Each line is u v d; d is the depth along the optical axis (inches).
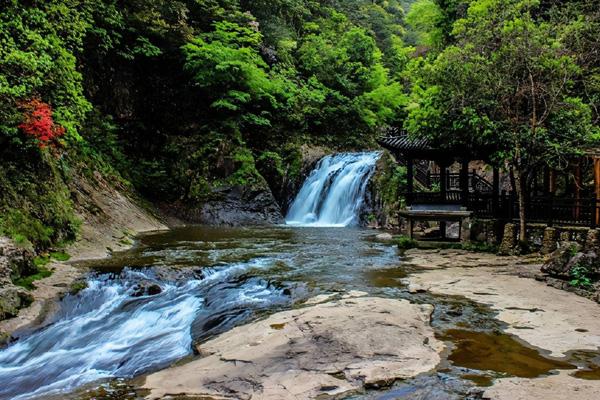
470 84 488.7
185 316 305.3
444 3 892.0
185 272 394.0
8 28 426.3
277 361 189.9
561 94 485.7
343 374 174.6
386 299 287.7
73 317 309.6
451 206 559.2
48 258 416.2
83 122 749.3
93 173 698.8
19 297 303.6
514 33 468.1
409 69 594.2
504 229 495.8
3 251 330.3
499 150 499.2
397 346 201.8
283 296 327.9
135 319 307.0
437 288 327.6
